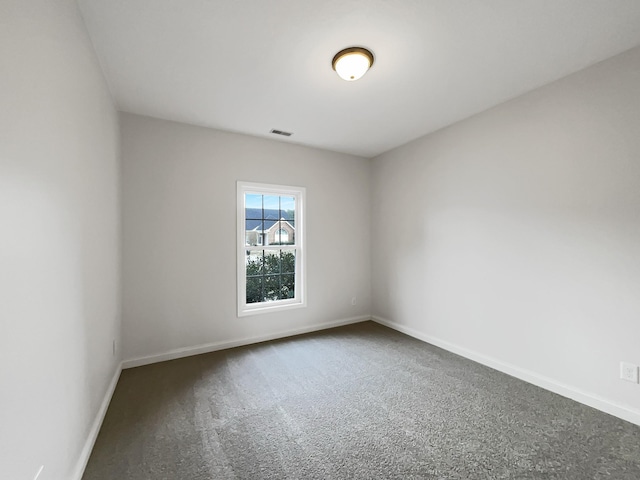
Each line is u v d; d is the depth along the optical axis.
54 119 1.15
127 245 2.63
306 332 3.64
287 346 3.17
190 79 2.14
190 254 2.93
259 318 3.33
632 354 1.82
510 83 2.22
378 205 4.04
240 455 1.54
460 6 1.47
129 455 1.54
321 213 3.79
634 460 1.50
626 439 1.65
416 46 1.78
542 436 1.69
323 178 3.80
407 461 1.50
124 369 2.58
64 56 1.26
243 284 3.23
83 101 1.52
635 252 1.81
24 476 0.90
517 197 2.42
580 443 1.63
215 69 2.02
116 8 1.46
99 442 1.64
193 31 1.64
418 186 3.41
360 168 4.11
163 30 1.63
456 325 2.96
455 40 1.73
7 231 0.83
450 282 3.03
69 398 1.28
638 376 1.79
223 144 3.12
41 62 1.04
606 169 1.92
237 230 3.19
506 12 1.51
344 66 1.86
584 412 1.92
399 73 2.07
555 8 1.49
